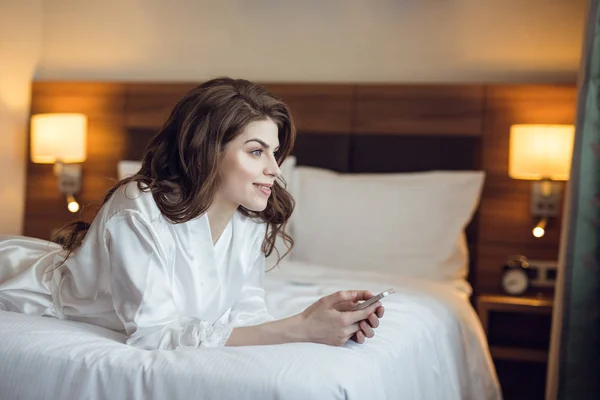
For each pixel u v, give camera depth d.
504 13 3.53
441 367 2.16
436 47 3.60
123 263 1.59
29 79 4.01
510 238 3.42
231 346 1.59
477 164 3.46
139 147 3.83
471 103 3.45
